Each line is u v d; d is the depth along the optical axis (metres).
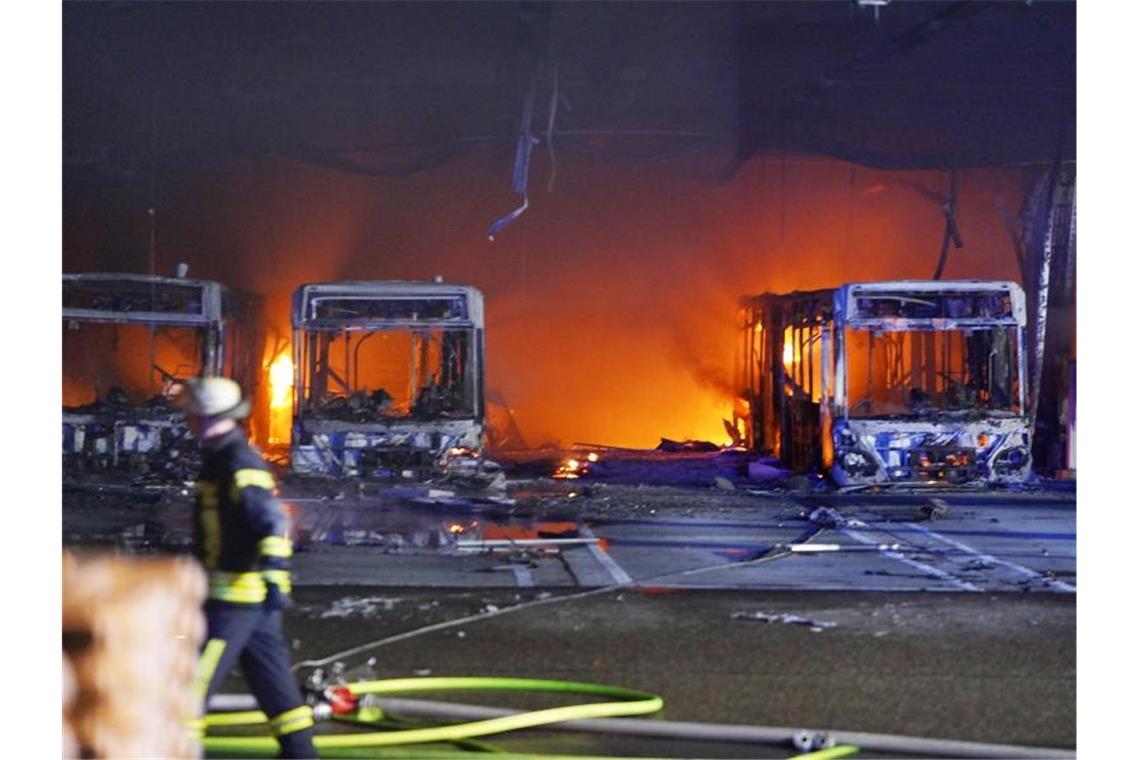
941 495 37.47
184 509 31.94
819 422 40.25
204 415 11.10
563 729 13.49
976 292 38.66
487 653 16.75
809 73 43.78
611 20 41.66
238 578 10.83
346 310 38.03
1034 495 37.41
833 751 12.59
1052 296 44.72
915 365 41.94
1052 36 41.59
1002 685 15.25
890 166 45.28
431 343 38.75
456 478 37.59
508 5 41.00
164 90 43.97
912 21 40.88
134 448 37.78
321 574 22.44
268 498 10.93
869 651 16.89
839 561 24.70
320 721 13.70
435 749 12.70
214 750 12.43
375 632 17.91
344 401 38.09
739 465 44.78
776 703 14.52
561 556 25.14
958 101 45.06
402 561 24.14
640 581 22.05
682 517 31.83
